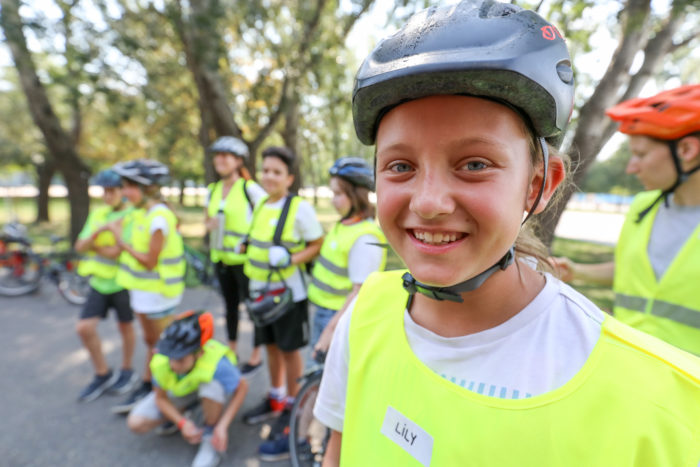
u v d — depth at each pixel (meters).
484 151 0.51
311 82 8.03
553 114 0.53
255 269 2.83
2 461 2.56
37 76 8.20
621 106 1.60
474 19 0.52
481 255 0.54
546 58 0.52
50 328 4.76
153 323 3.04
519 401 0.57
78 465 2.53
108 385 3.34
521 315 0.62
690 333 1.31
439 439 0.62
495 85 0.48
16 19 6.16
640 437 0.51
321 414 0.94
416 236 0.57
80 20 6.75
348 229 2.30
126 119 9.12
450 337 0.67
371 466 0.72
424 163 0.53
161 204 3.06
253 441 2.71
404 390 0.70
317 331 2.46
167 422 2.79
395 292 0.82
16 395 3.30
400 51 0.52
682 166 1.40
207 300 5.64
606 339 0.57
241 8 6.53
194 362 2.44
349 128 17.53
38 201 16.83
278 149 2.83
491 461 0.57
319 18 7.03
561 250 10.91
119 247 3.22
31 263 6.25
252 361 3.55
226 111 7.62
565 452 0.53
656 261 1.47
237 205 3.45
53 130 8.52
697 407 0.52
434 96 0.51
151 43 7.88
